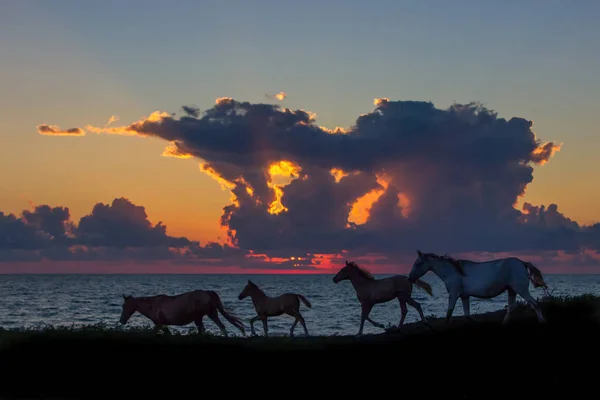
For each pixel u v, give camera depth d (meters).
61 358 17.16
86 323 46.25
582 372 15.02
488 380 14.85
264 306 24.61
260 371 16.09
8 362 17.08
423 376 15.27
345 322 45.41
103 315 56.53
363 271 22.08
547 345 16.62
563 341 16.84
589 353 15.95
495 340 17.33
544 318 19.61
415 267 21.25
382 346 17.38
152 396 15.27
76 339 18.22
